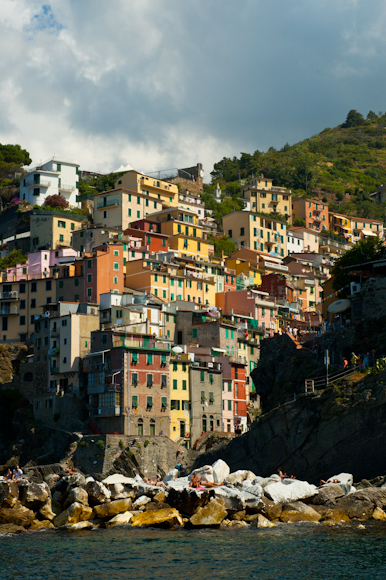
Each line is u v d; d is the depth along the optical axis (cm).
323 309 13712
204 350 13150
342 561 5809
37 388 13562
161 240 17888
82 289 15338
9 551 6275
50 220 18738
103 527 7344
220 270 17900
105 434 11350
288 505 7575
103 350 12238
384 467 8306
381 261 10750
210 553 6128
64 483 7794
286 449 9206
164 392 11900
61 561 5934
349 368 9612
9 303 15838
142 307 13712
